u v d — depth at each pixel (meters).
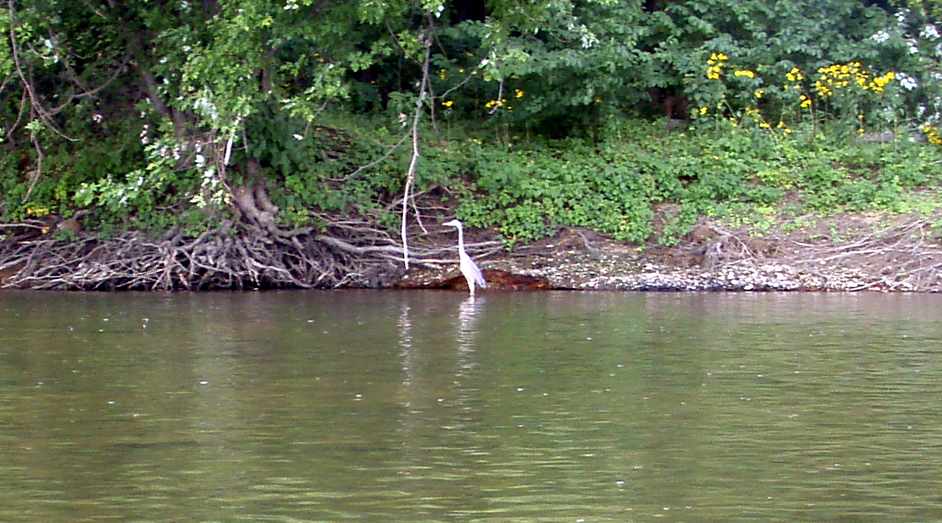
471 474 9.12
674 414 10.85
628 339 14.64
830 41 23.95
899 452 9.73
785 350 13.91
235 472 9.16
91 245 20.56
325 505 8.44
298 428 10.36
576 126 23.12
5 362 13.09
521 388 11.87
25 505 8.45
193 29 18.19
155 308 17.53
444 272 20.70
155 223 20.36
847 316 16.69
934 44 23.92
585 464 9.38
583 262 20.84
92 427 10.38
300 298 18.94
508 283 20.45
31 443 9.91
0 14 17.30
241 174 20.28
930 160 22.78
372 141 22.19
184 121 19.31
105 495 8.65
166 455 9.59
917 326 15.70
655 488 8.81
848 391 11.76
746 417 10.78
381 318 16.50
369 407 11.09
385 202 21.61
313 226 20.64
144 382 12.10
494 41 18.59
